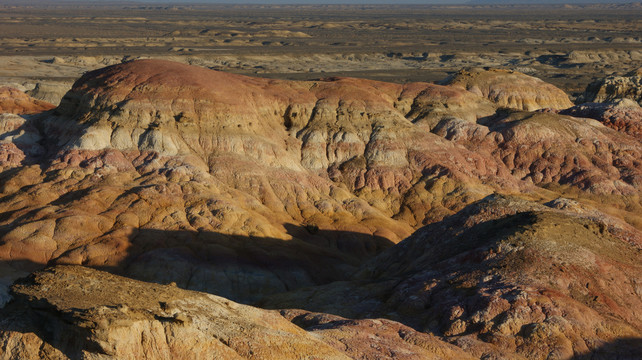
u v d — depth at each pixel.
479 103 130.12
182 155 91.44
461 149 111.31
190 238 76.00
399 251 68.00
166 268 71.62
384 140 106.94
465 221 64.00
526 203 64.50
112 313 29.64
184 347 31.50
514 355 46.06
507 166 113.62
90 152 89.44
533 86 151.75
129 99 95.12
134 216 78.19
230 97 99.81
